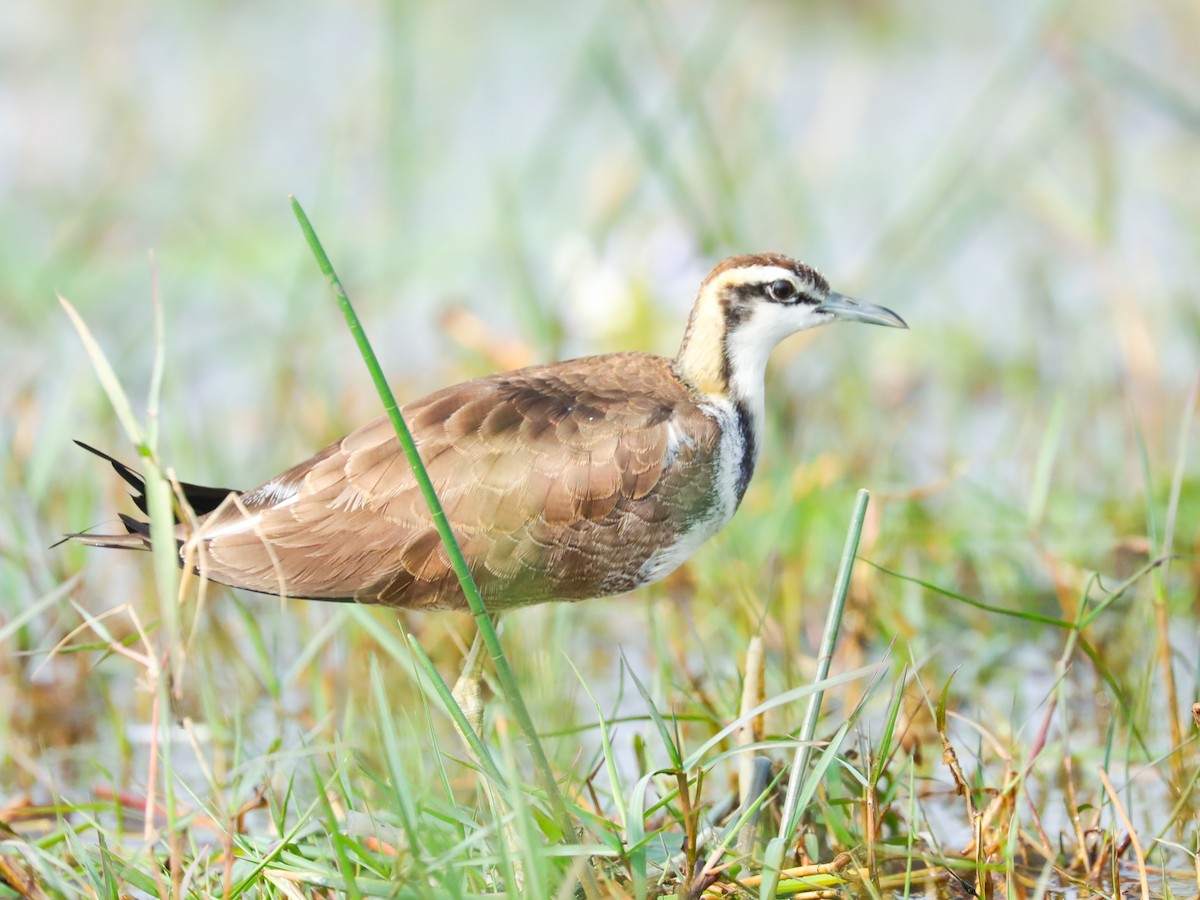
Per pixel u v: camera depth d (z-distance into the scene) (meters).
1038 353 16.67
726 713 10.37
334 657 12.28
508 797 8.13
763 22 23.56
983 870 8.66
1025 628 12.83
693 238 16.67
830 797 9.48
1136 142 20.73
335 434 14.57
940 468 14.64
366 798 9.35
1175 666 11.91
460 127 21.88
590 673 12.35
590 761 10.80
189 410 16.19
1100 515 13.71
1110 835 9.20
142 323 17.70
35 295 17.80
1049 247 18.95
